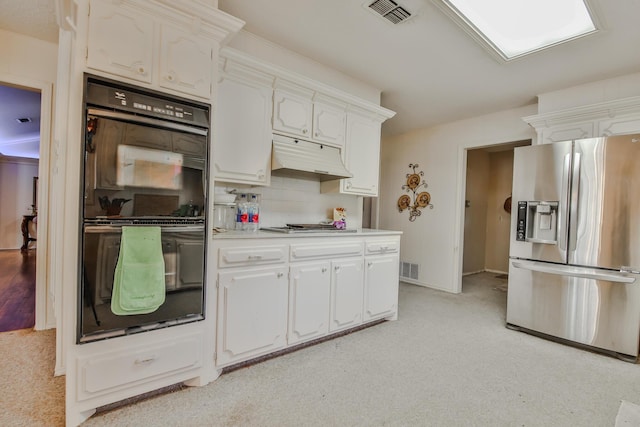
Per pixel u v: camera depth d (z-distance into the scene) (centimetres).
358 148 301
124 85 149
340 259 250
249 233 212
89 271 141
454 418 157
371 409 162
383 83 312
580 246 249
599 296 239
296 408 161
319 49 256
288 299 216
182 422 147
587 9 187
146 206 155
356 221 337
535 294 271
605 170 238
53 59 261
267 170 236
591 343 241
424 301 371
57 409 152
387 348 237
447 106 368
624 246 231
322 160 263
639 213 226
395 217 498
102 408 152
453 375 199
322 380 188
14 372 185
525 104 354
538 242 270
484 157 591
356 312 262
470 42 233
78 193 139
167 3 156
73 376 139
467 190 556
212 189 179
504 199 582
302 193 292
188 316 170
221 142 211
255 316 199
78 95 138
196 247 172
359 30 226
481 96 335
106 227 145
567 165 255
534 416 160
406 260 478
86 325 141
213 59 178
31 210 734
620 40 221
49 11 219
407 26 217
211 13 167
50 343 225
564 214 256
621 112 266
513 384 190
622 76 278
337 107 281
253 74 222
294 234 218
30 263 524
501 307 351
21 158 724
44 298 250
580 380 197
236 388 177
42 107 257
